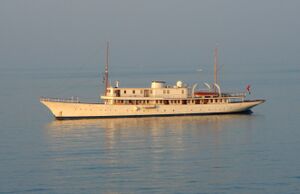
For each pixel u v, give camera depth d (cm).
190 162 13338
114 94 19450
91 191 11400
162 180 11994
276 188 11412
